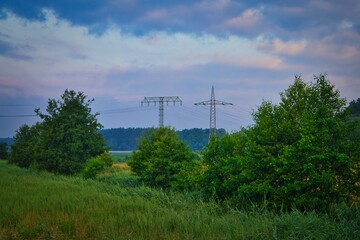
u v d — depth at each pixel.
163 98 97.00
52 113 60.84
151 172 36.62
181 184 32.41
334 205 18.30
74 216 17.56
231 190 25.17
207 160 26.73
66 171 58.84
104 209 19.75
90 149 59.38
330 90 23.05
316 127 21.72
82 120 59.88
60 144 58.66
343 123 22.06
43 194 24.83
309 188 20.28
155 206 21.48
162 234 14.91
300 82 23.89
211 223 16.42
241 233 14.45
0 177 41.31
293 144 21.53
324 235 13.99
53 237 14.22
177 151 36.75
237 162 23.25
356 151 21.12
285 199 20.61
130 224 16.28
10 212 17.91
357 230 14.32
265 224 15.48
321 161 20.27
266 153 21.92
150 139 41.03
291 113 23.16
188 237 14.09
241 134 27.00
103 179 47.47
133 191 29.69
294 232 14.17
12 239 14.20
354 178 20.72
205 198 26.50
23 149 74.94
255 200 22.86
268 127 23.25
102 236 14.22
